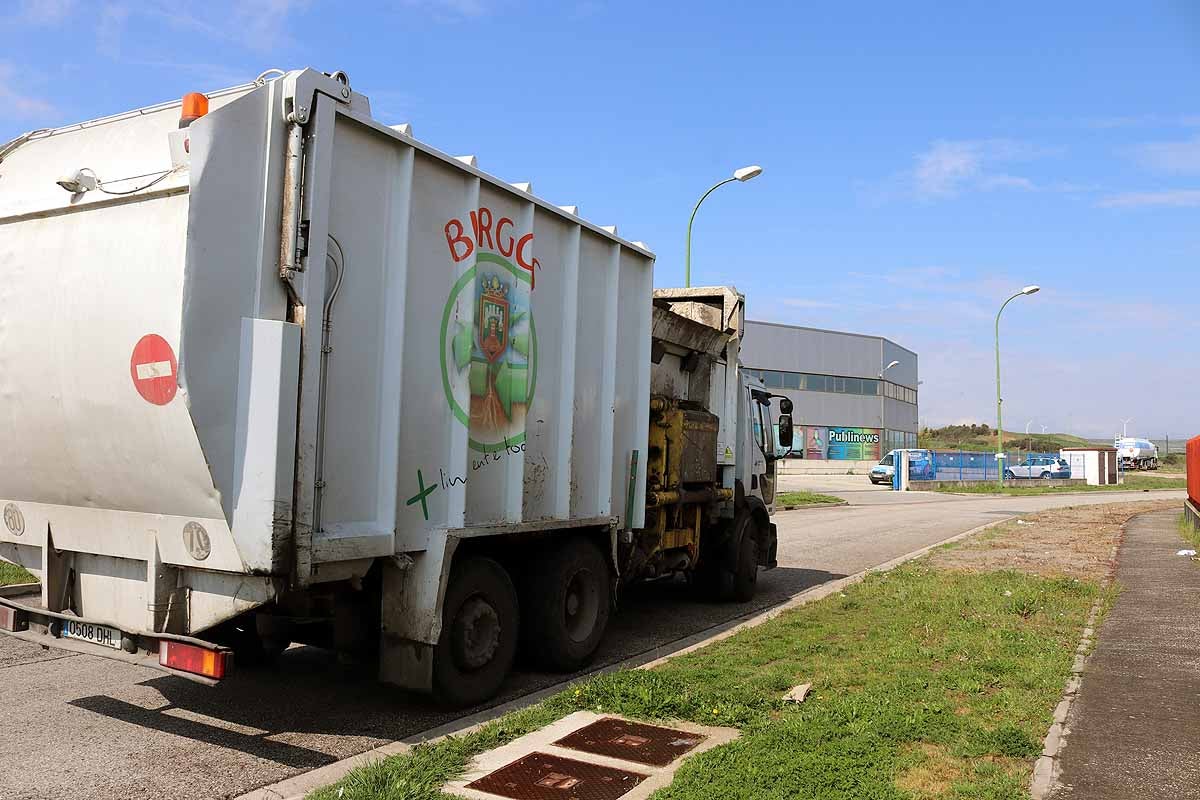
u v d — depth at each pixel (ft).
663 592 39.68
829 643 26.71
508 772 15.85
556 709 19.52
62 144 18.84
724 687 21.16
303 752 17.74
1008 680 21.91
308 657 25.45
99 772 16.38
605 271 26.76
